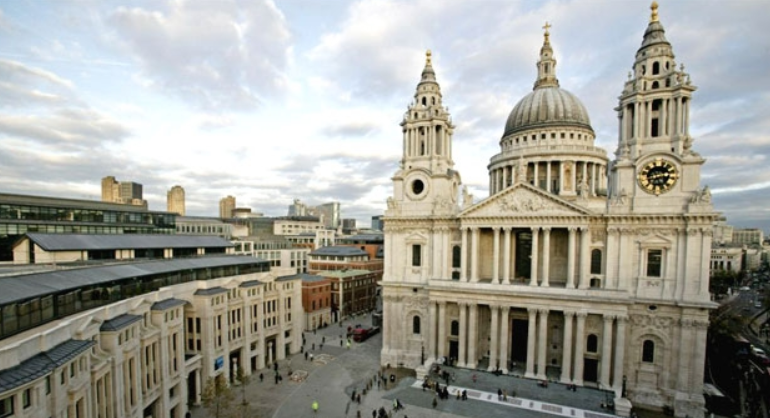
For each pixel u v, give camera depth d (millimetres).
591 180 82938
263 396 59594
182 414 53344
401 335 71438
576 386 56750
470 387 57469
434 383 58094
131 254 66375
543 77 92938
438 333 67688
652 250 55969
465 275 66000
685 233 53500
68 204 85812
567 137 83562
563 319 63250
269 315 75250
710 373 70188
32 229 76375
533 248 61094
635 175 57281
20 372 26938
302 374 68625
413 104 75938
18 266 50344
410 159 74250
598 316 57906
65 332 33750
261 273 74750
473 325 64000
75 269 45531
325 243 180000
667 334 54406
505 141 91125
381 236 185375
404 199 73500
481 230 69000
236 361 67188
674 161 54906
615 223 57188
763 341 99500
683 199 54406
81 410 33969
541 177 83438
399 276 72188
